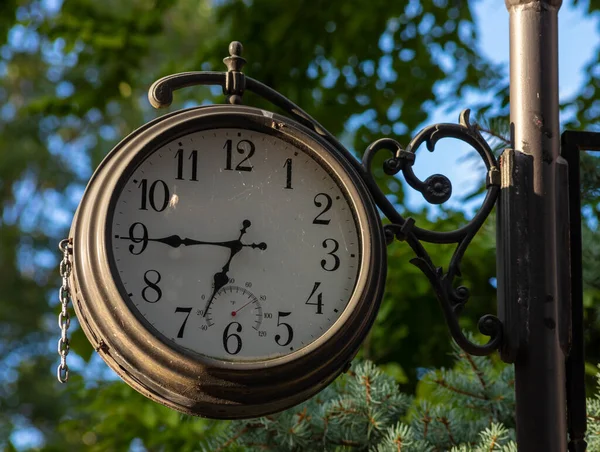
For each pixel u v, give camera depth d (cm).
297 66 803
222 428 509
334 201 336
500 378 452
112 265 316
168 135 330
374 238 331
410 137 812
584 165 483
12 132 1489
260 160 335
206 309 320
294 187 335
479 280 609
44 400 1485
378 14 802
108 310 312
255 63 800
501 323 346
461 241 350
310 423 430
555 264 347
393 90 832
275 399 315
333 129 817
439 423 427
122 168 325
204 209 328
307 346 317
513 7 368
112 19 851
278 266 327
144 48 852
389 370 586
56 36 851
